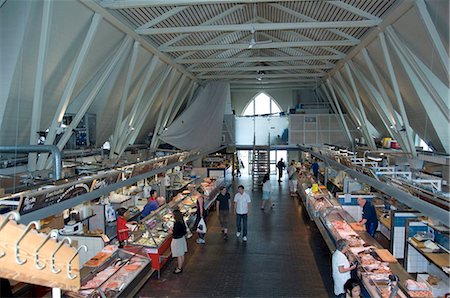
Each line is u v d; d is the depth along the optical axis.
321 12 10.36
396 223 8.03
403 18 8.00
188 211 10.30
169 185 13.72
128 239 7.30
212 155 21.81
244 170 27.47
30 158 7.94
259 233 10.56
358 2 8.72
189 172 17.11
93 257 6.01
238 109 25.48
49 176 7.71
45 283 2.22
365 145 18.05
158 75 13.00
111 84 10.10
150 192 10.45
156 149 15.30
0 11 6.00
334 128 21.05
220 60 13.30
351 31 10.66
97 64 9.15
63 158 9.09
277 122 23.06
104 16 7.73
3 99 6.63
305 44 11.10
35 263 2.10
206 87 16.83
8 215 1.92
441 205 4.99
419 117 10.84
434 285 5.62
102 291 5.20
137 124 13.62
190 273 7.68
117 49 9.41
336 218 8.70
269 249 9.16
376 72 11.23
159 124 14.98
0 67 6.41
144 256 6.59
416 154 10.71
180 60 13.23
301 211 13.40
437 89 9.08
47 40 6.31
